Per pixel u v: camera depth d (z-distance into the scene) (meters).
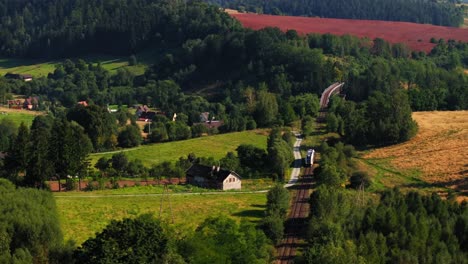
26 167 130.62
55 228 84.00
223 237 78.62
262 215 111.25
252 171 148.12
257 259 79.00
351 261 75.44
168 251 72.25
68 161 132.88
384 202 102.00
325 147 163.00
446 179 132.88
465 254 85.06
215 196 128.00
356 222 91.81
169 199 123.44
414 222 88.06
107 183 138.38
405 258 79.75
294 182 140.62
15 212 85.19
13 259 72.69
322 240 85.25
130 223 73.31
